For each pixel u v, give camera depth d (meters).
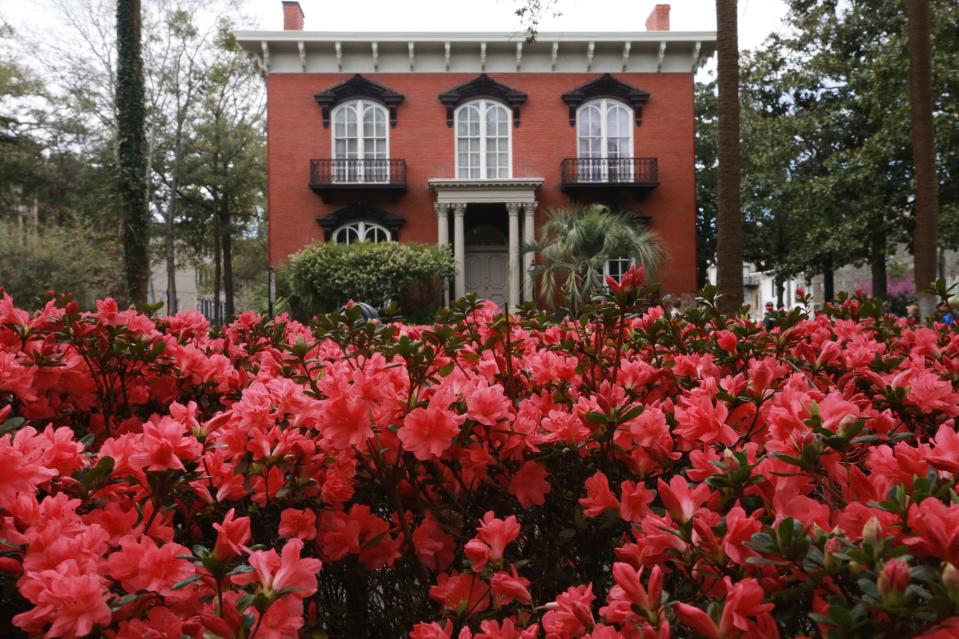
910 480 0.83
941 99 16.72
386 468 1.23
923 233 8.22
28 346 1.87
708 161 31.20
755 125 22.69
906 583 0.63
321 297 18.55
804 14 22.11
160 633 0.83
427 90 21.41
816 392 1.34
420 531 1.28
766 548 0.73
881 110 18.23
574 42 21.25
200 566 0.86
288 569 0.81
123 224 11.26
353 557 1.30
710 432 1.13
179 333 2.86
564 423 1.31
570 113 21.48
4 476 0.90
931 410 1.35
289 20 22.12
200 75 26.95
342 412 1.17
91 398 2.03
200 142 29.67
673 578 1.13
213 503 1.15
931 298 7.96
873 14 21.25
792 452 0.96
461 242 20.47
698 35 20.95
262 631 0.81
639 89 21.55
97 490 1.04
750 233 25.97
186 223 32.66
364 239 20.33
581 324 2.15
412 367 1.29
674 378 1.82
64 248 22.39
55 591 0.75
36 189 27.98
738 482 0.90
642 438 1.20
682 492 0.90
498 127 21.56
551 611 0.91
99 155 26.92
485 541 1.10
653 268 18.55
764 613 0.70
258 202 33.22
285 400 1.32
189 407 1.28
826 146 22.45
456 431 1.15
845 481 0.94
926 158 8.24
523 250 19.02
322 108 21.23
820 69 21.61
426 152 21.34
